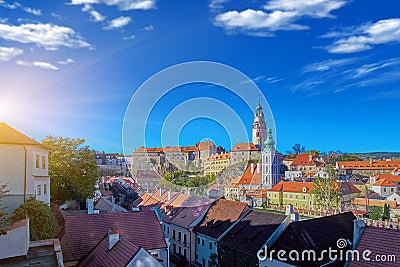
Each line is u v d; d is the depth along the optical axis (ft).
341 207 233.76
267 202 268.62
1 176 82.94
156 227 79.71
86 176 135.03
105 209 130.72
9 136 86.53
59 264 57.21
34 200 78.38
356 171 410.72
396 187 273.33
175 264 120.57
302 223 81.71
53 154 129.18
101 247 68.08
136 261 55.42
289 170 425.28
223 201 122.83
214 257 105.40
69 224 74.64
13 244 60.34
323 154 536.42
